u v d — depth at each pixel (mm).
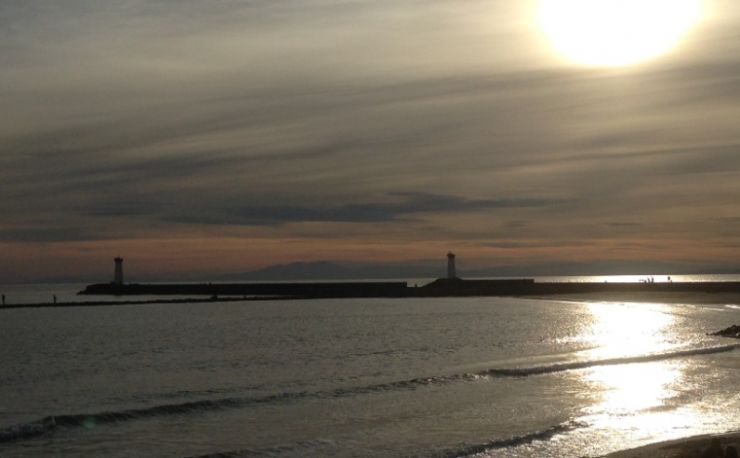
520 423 21438
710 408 23312
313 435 20125
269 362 37750
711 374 30156
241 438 19938
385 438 19688
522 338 48219
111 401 26344
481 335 50875
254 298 109500
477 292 112875
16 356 42500
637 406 23719
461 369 32750
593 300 91562
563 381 28719
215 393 27453
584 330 52844
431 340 47969
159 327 62969
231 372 34062
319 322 66250
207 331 58219
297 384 29562
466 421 21766
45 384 31328
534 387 27422
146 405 24625
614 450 18188
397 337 50562
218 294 123875
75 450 18891
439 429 20734
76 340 52031
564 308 78312
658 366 32562
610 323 58188
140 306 96375
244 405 24422
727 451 15867
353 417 22453
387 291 114938
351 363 36594
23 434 20266
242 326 62969
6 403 26672
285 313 80250
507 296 108500
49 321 71750
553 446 18594
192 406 23938
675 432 20094
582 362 33531
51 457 18234
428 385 28094
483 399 25156
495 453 18000
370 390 27094
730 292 101750
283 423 21719
